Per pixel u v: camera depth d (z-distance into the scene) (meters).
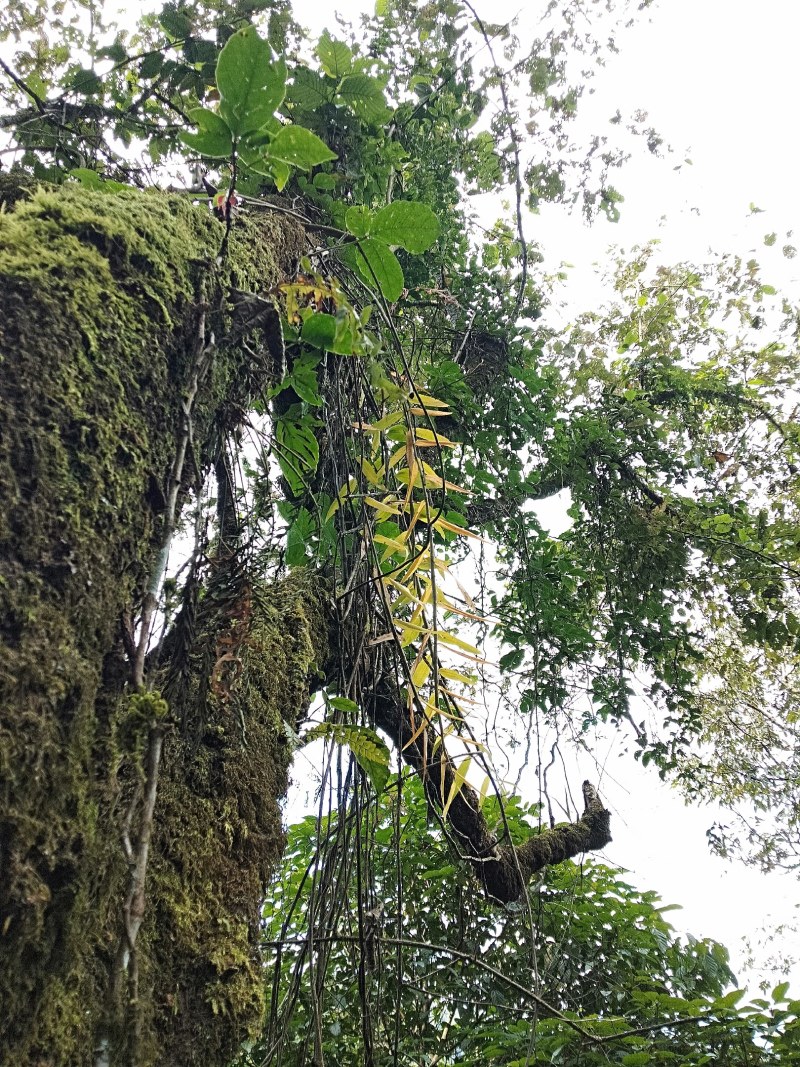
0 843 0.59
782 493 3.38
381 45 2.48
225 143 1.03
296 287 1.20
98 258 0.87
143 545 0.85
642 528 2.94
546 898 2.58
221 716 1.17
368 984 1.28
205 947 0.97
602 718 2.72
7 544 0.66
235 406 1.17
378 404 1.62
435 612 1.34
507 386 2.68
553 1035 1.80
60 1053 0.66
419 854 2.52
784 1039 1.65
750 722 3.67
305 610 1.52
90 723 0.72
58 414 0.74
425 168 2.48
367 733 1.22
